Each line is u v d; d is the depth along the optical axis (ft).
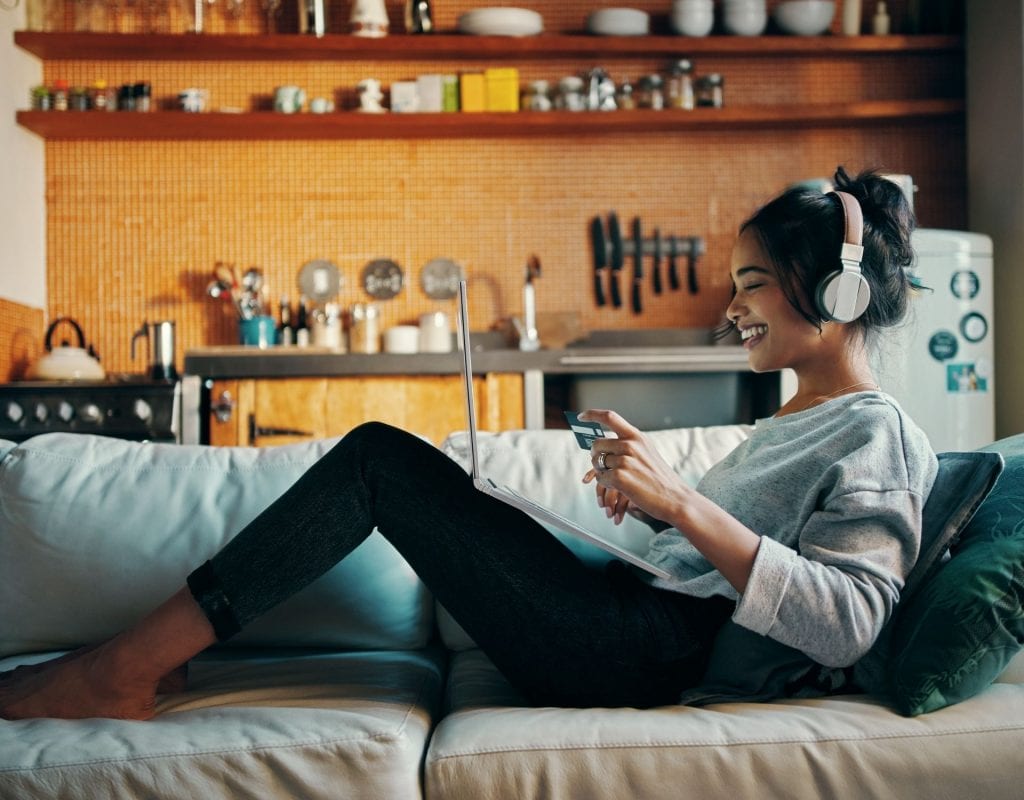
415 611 6.04
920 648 4.16
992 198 14.46
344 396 13.14
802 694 4.51
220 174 15.31
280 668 5.48
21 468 6.09
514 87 14.80
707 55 15.40
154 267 15.23
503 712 4.34
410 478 4.47
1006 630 4.13
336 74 15.40
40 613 5.84
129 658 4.37
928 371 13.09
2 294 13.67
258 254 15.34
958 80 15.74
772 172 15.56
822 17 15.01
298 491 4.48
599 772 3.91
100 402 12.76
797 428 4.69
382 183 15.43
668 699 4.60
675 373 13.43
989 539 4.38
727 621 4.66
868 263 4.71
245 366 13.06
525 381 13.19
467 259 15.47
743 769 3.91
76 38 14.28
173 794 3.92
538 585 4.42
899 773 3.91
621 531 6.11
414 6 14.98
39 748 4.04
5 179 13.85
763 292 4.74
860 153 15.58
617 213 15.56
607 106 14.92
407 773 3.97
